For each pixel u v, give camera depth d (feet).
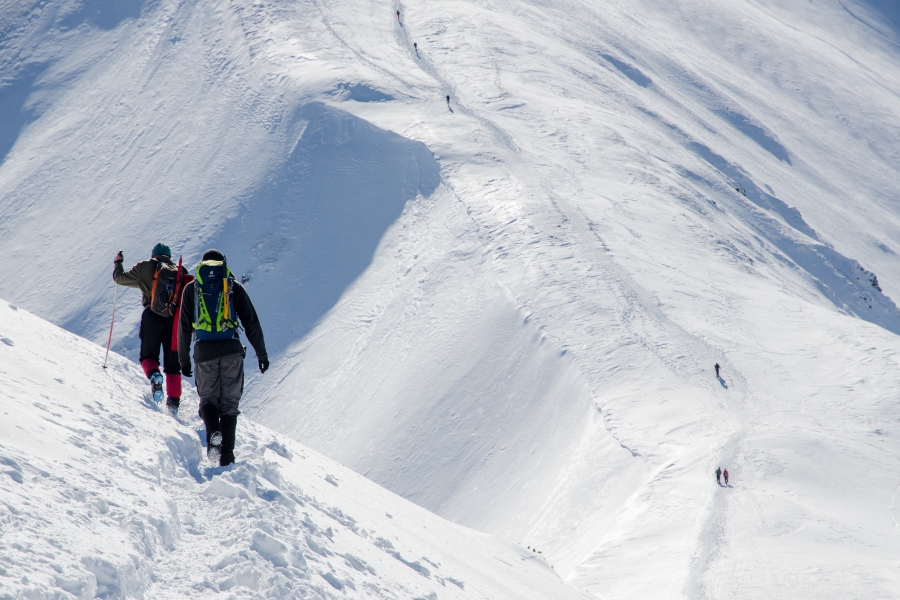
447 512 152.76
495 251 232.12
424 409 183.32
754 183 384.88
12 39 474.90
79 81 440.86
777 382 159.12
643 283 207.62
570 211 252.42
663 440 136.36
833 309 283.79
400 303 235.40
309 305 256.93
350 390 208.85
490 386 180.34
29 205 359.25
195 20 445.78
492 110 339.36
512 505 142.10
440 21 438.40
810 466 119.44
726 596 76.64
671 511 106.52
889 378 159.02
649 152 338.54
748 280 226.38
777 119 518.37
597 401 155.53
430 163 294.66
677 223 261.24
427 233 262.67
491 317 202.59
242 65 393.50
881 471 118.93
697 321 188.85
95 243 319.47
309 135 328.49
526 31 462.19
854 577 77.97
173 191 332.39
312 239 284.20
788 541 91.91
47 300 297.94
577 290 201.26
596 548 99.96
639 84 464.24
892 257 383.24
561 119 339.16
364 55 388.16
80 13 481.46
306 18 425.28
